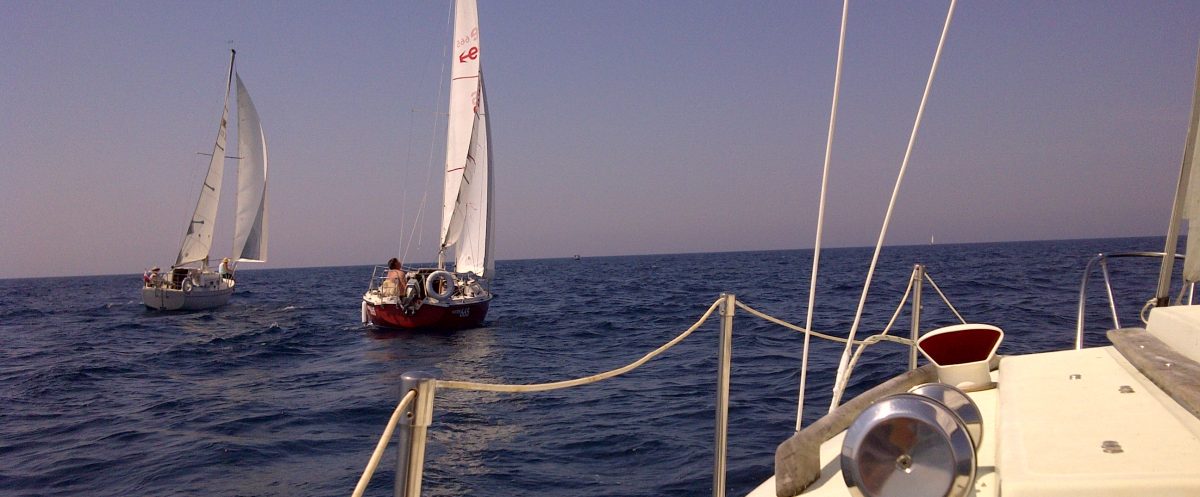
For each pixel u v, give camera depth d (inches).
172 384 502.3
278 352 670.5
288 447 307.3
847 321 679.1
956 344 129.2
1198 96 95.1
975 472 63.3
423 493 236.7
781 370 425.7
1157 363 84.2
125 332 923.4
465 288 844.0
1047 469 63.4
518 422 329.1
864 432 65.8
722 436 109.8
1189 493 58.4
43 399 453.4
